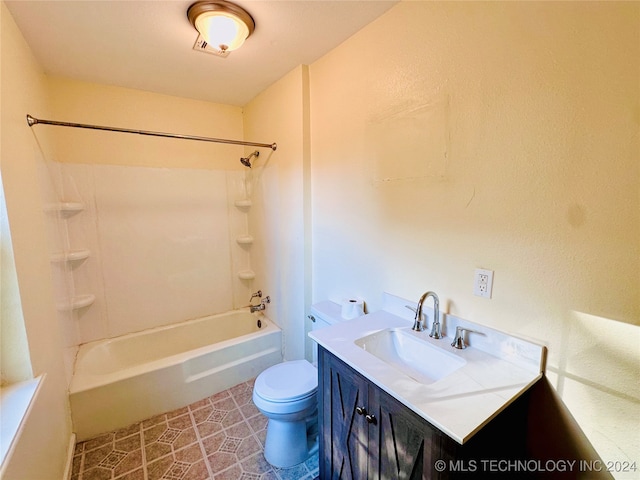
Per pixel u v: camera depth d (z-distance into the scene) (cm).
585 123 95
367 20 160
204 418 206
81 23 155
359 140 177
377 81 162
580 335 100
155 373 206
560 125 100
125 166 248
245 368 247
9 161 124
